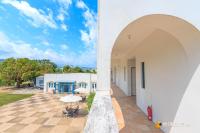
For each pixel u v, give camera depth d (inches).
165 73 289.4
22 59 1959.9
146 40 379.2
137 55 492.7
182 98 234.8
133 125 342.6
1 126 469.4
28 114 604.7
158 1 195.6
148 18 206.5
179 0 195.0
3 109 713.0
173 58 259.1
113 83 1358.3
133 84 719.7
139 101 483.5
